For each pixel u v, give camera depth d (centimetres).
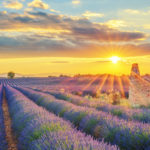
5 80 13538
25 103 1265
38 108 966
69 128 505
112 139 506
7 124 964
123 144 460
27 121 708
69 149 331
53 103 1284
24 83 10050
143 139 445
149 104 1316
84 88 3369
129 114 808
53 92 2583
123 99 1812
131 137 460
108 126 563
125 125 538
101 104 1177
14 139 696
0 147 605
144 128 496
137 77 1416
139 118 752
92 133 618
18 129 732
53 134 435
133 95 1370
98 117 688
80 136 425
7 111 1446
